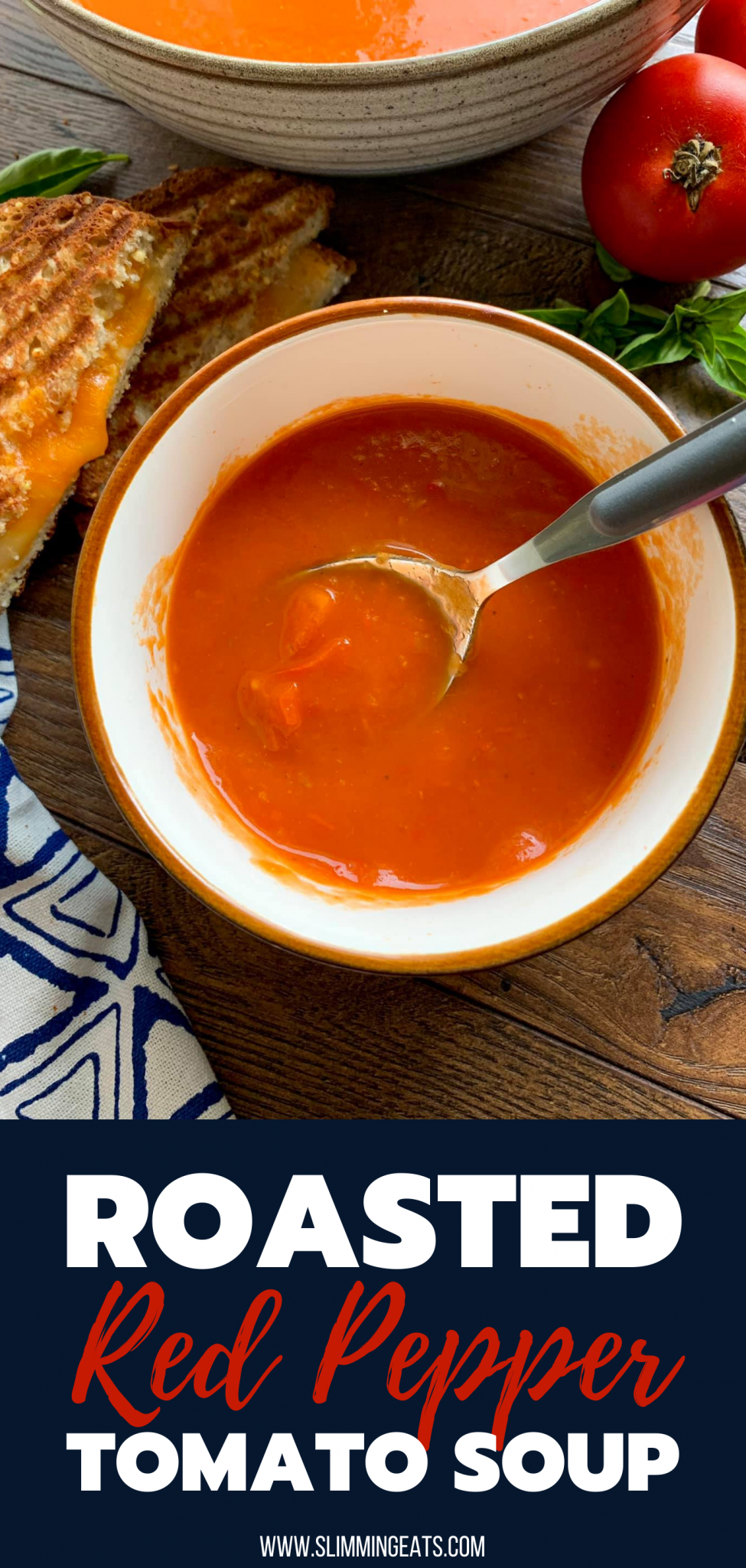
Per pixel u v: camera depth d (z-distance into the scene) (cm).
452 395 47
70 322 50
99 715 45
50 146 55
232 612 48
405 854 47
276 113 46
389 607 47
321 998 53
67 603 53
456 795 47
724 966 52
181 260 52
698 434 39
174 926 53
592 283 54
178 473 46
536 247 54
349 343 46
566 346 45
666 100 49
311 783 47
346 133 47
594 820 47
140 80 46
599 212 51
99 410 51
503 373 46
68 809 53
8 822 51
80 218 51
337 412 48
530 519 48
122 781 45
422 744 47
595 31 44
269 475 48
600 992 52
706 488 39
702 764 44
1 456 50
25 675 53
